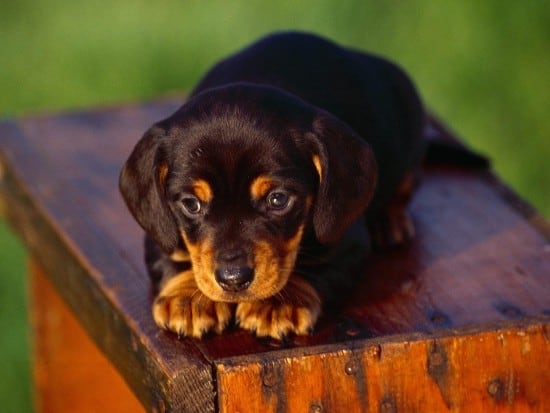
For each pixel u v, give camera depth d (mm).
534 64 9984
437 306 5336
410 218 6297
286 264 5035
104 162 7125
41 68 10297
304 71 5754
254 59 5781
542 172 9648
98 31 10523
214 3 10516
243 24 10297
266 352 4852
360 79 5934
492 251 5914
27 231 6918
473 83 9922
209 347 4961
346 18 10258
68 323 7320
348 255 5418
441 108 9805
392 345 4879
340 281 5324
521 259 5816
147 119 7805
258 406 4797
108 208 6457
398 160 6031
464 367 4969
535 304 5348
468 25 10148
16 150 7340
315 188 5168
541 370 5047
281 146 5035
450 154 6980
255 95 5172
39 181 6871
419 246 5977
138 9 10609
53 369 7418
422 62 10008
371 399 4902
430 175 6887
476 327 4996
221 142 5004
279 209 5047
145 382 5094
